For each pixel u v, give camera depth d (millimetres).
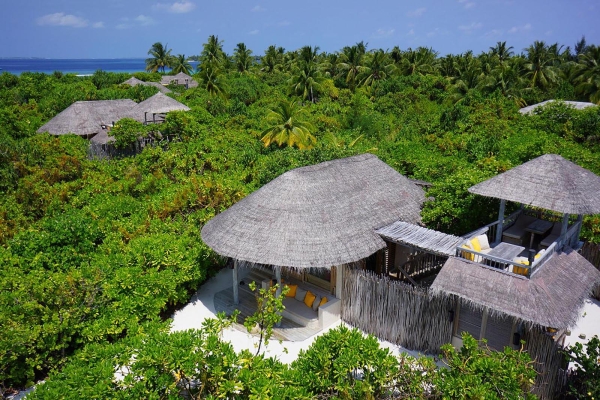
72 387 7789
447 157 23484
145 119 35062
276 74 72375
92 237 15125
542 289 9750
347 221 13070
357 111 42562
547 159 12328
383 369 8375
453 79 58344
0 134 27531
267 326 9680
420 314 11430
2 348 9430
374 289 12133
